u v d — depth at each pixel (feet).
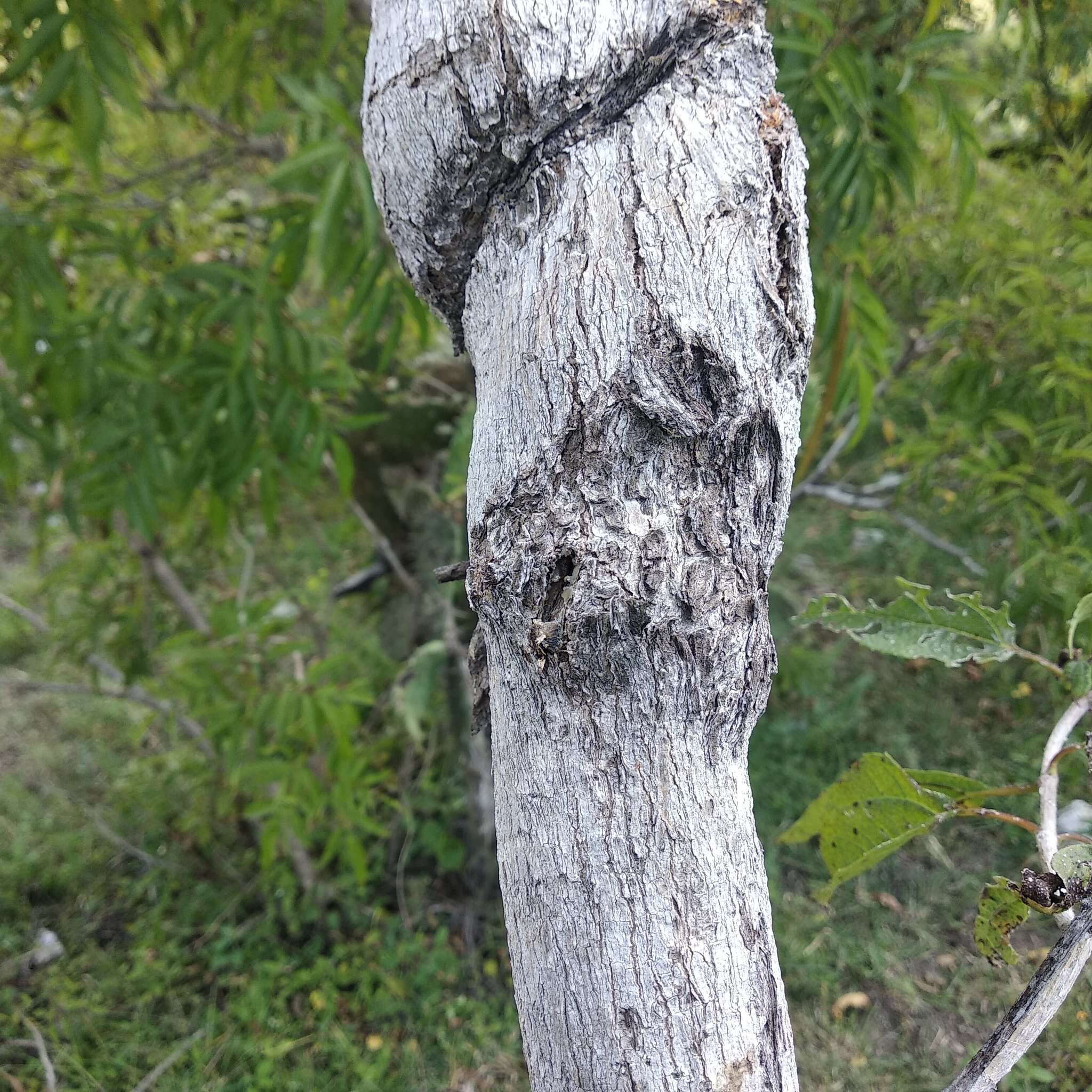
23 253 2.65
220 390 2.78
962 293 3.62
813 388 3.59
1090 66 3.40
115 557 4.25
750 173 1.03
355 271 2.40
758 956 1.06
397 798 4.70
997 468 3.44
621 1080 1.02
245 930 4.38
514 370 1.04
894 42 2.32
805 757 5.11
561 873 1.03
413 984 4.09
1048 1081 3.45
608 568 1.00
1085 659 1.31
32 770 5.49
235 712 3.37
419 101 1.08
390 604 4.80
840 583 5.92
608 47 1.02
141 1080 3.77
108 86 2.23
